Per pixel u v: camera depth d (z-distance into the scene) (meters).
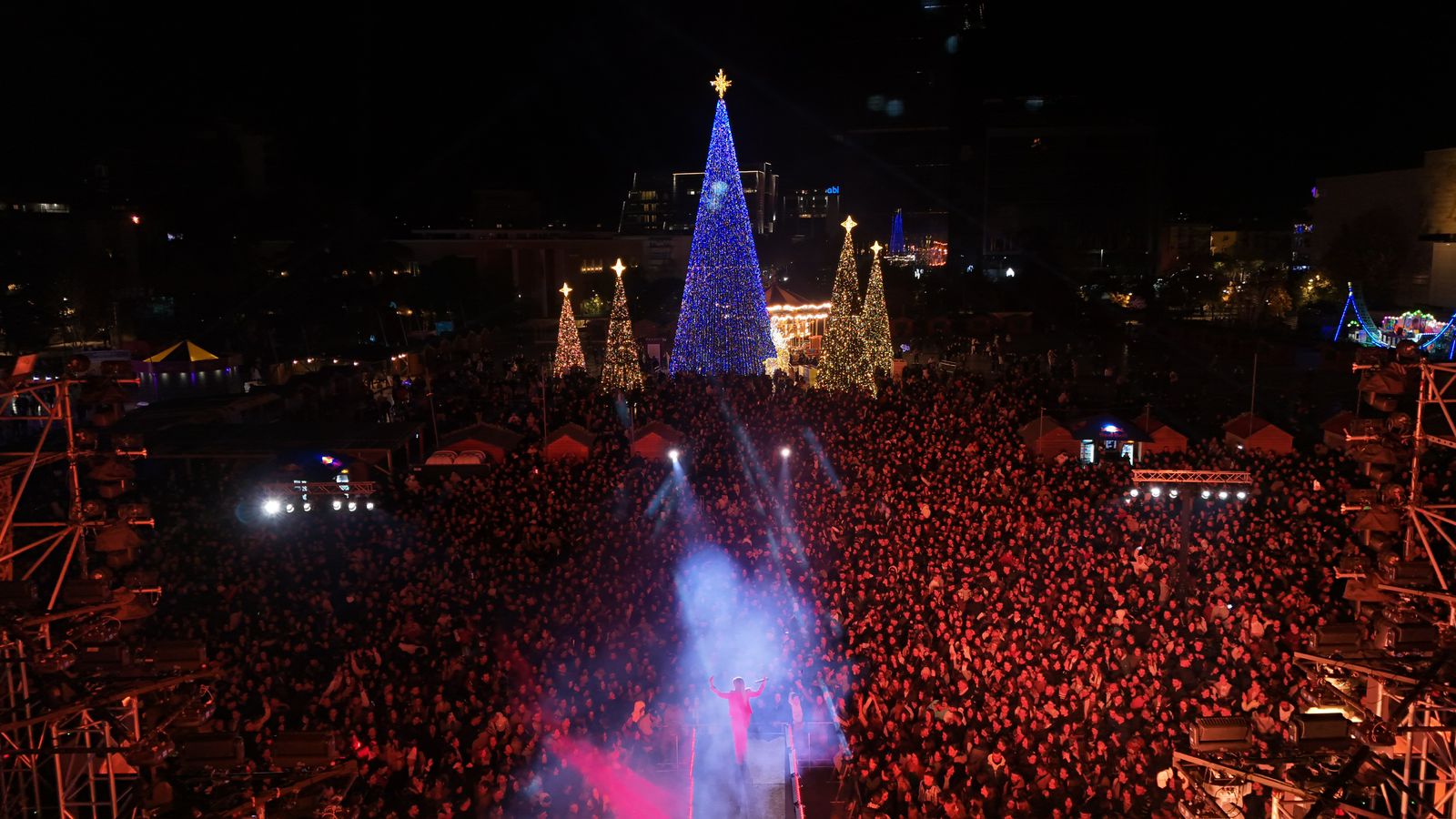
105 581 13.05
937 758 19.58
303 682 23.73
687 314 59.34
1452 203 99.19
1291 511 34.75
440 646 26.45
